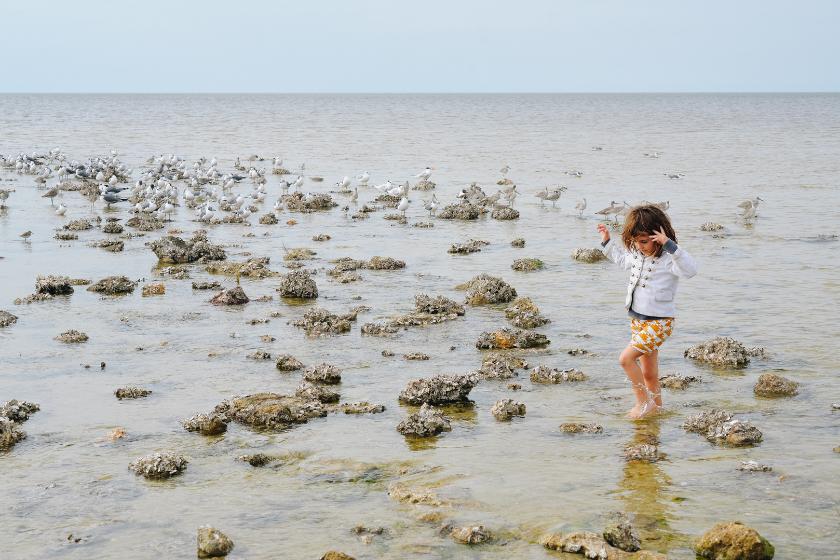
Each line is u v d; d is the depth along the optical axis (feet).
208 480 22.99
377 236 77.87
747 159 163.02
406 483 22.16
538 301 49.11
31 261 63.62
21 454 25.31
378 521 19.86
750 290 51.21
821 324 41.65
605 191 115.85
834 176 128.77
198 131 276.41
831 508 19.72
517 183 126.52
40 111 476.95
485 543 18.49
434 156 176.86
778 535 18.29
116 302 49.75
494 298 49.34
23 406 29.14
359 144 213.87
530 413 28.71
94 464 24.39
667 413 28.22
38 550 18.75
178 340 40.40
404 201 91.45
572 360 35.94
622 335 40.37
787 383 30.42
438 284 55.11
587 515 19.74
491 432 26.63
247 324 43.93
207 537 18.43
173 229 81.92
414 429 26.45
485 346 38.45
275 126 312.50
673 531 18.71
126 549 18.74
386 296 51.24
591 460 23.62
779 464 22.91
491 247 71.15
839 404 28.55
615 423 27.22
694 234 77.00
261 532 19.40
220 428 27.40
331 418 28.63
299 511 20.62
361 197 112.47
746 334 39.99
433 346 38.99
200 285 53.78
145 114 440.45
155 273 59.52
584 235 78.74
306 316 43.62
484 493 21.26
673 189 116.26
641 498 20.67
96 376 34.12
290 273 51.78
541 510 20.08
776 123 327.47
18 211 95.30
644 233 25.96
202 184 127.54
